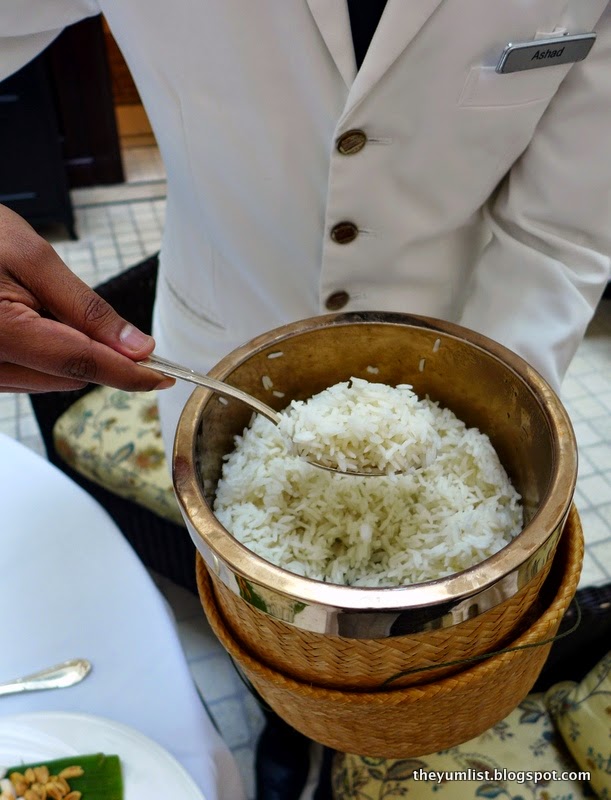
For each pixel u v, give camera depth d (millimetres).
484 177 443
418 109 393
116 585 425
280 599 258
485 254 497
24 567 436
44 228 1708
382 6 367
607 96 400
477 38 365
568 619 525
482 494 384
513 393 366
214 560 274
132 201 1830
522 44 365
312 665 292
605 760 512
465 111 396
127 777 343
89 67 1681
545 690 625
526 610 303
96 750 352
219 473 391
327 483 382
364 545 366
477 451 384
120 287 784
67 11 471
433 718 319
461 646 282
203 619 889
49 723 360
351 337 398
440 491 383
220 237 504
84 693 383
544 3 366
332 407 384
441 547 351
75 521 460
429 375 414
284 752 716
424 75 378
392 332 393
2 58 508
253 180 450
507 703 350
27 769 343
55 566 436
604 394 993
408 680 295
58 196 1570
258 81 399
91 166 1863
